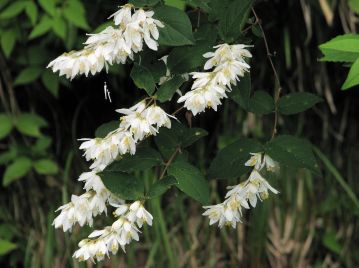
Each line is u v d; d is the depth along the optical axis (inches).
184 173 80.3
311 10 138.9
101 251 79.3
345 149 150.3
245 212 144.9
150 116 76.8
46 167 139.6
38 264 143.3
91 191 82.9
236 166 83.5
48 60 135.9
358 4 125.4
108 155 78.4
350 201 147.8
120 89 146.8
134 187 78.8
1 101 146.2
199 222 143.7
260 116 143.3
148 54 82.0
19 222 148.7
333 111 142.7
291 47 143.6
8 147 149.2
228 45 77.6
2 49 141.9
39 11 130.8
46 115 151.4
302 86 144.7
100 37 76.4
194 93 76.2
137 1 77.3
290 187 144.5
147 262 135.9
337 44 72.9
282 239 143.7
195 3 84.9
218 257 143.1
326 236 146.3
